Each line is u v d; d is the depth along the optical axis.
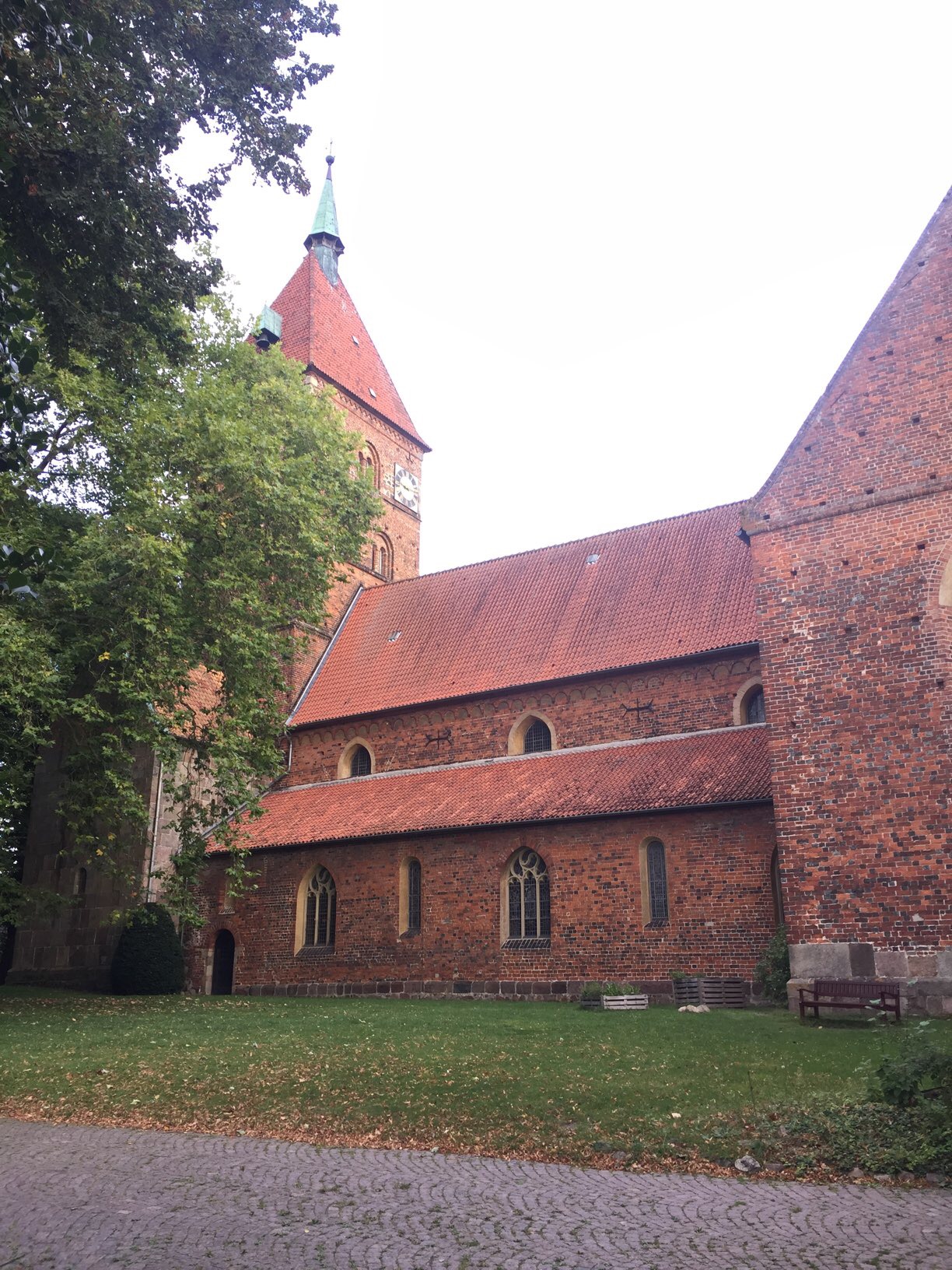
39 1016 22.91
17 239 13.16
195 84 14.96
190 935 31.92
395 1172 9.50
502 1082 12.62
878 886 17.97
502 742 30.45
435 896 27.36
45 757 36.03
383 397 48.25
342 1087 12.98
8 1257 7.14
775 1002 20.86
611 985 22.78
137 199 13.91
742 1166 9.36
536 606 33.38
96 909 32.84
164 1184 9.11
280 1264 6.95
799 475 20.56
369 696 34.09
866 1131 9.74
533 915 26.00
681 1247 7.25
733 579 29.41
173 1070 14.59
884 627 18.92
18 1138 11.35
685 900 23.56
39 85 12.32
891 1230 7.52
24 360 6.69
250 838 28.52
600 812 24.81
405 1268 6.87
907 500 19.22
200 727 26.75
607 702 28.67
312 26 15.80
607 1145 10.13
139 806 23.16
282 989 29.47
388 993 27.45
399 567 46.66
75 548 22.05
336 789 32.69
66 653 22.11
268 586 26.95
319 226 49.72
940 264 19.89
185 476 24.72
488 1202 8.45
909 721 18.31
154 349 17.14
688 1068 12.95
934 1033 14.95
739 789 23.39
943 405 19.25
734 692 26.72
